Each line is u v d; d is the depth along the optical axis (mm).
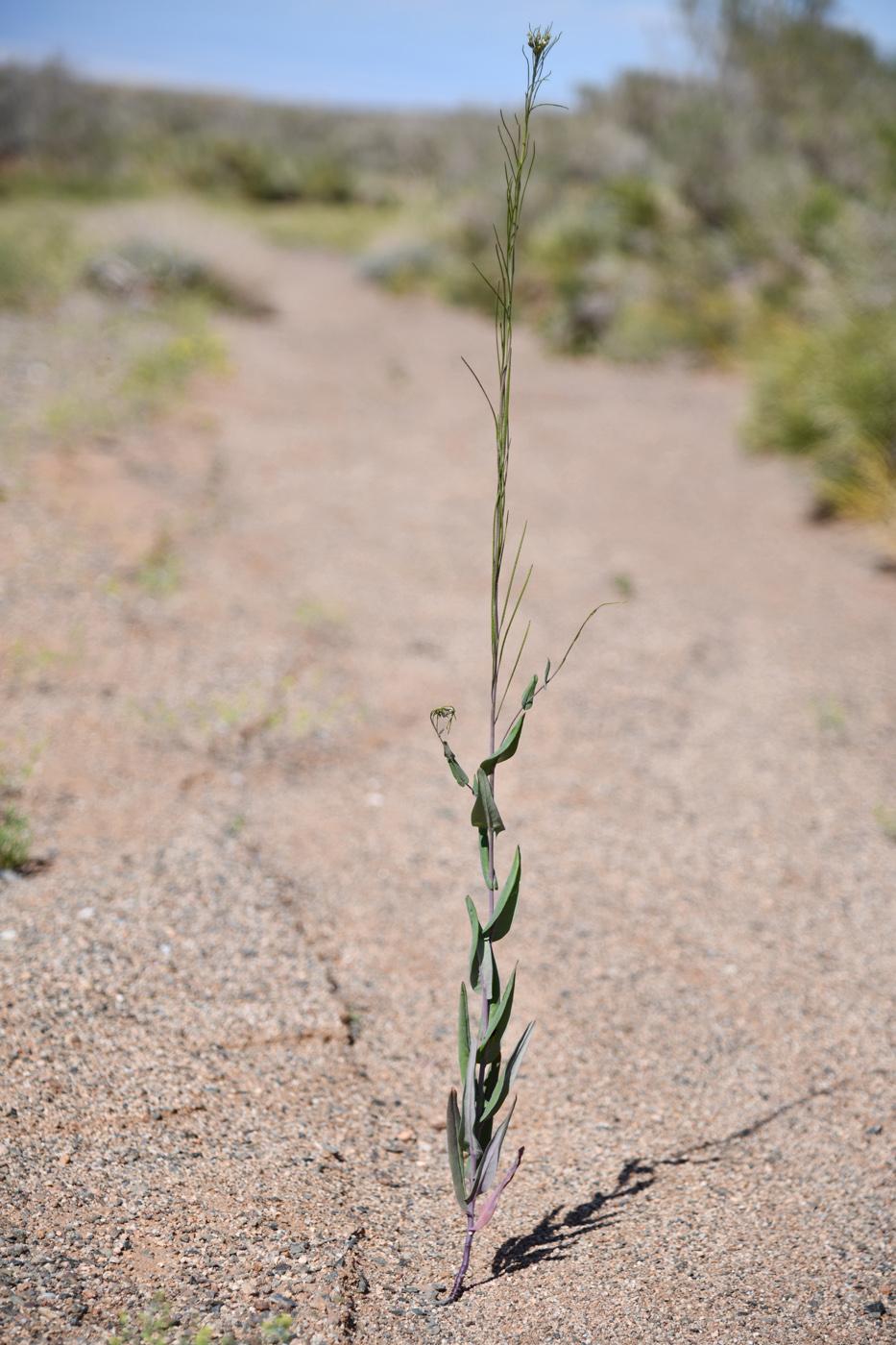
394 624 5277
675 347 12469
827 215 11836
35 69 23844
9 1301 1633
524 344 13062
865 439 7246
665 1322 1795
